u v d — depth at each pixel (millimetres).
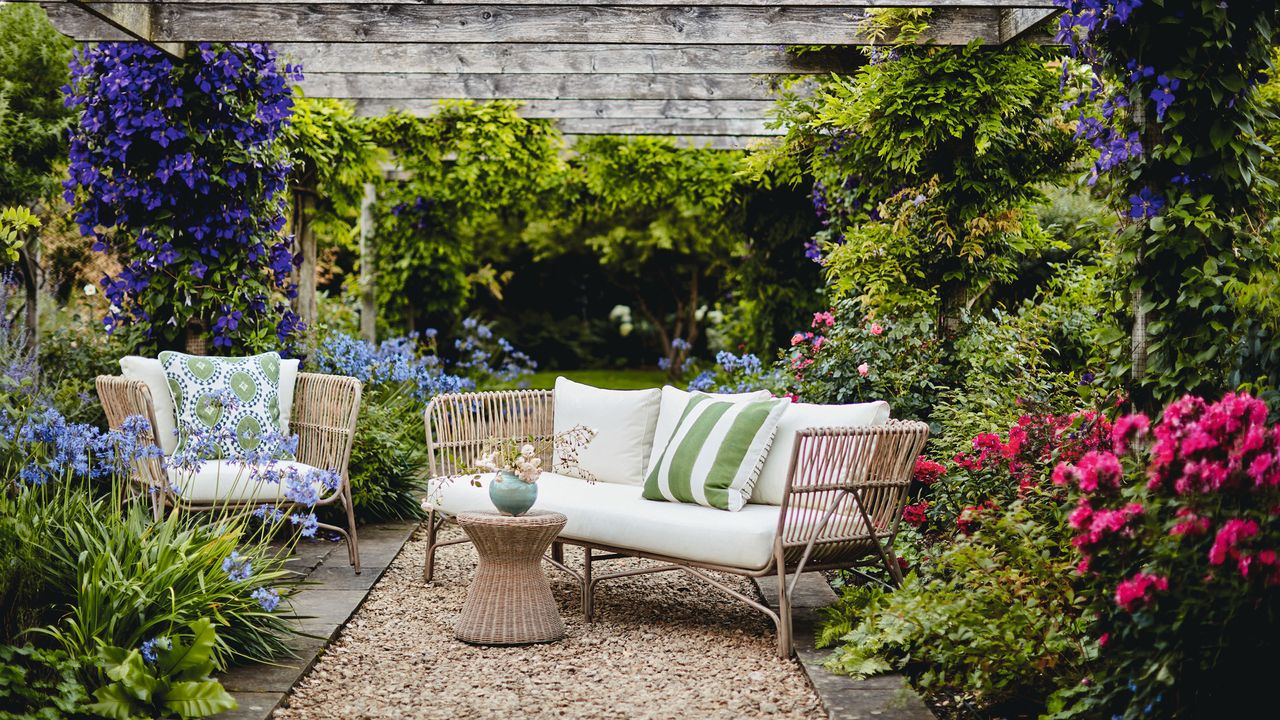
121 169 5453
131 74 5262
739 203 9406
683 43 5188
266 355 4984
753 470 3852
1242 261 3195
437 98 7039
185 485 3977
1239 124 3242
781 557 3453
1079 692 2656
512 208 10656
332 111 7422
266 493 4367
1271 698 2293
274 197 5906
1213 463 2236
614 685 3195
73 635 2850
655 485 4008
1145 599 2217
